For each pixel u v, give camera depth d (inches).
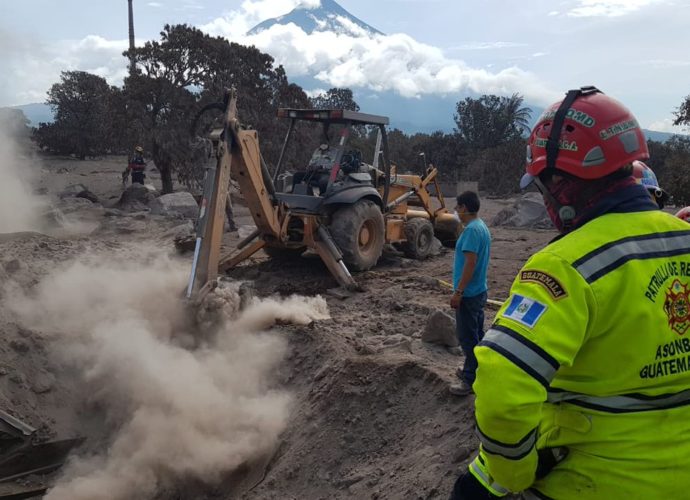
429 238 506.3
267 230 373.1
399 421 208.5
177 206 733.9
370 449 207.2
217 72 971.9
